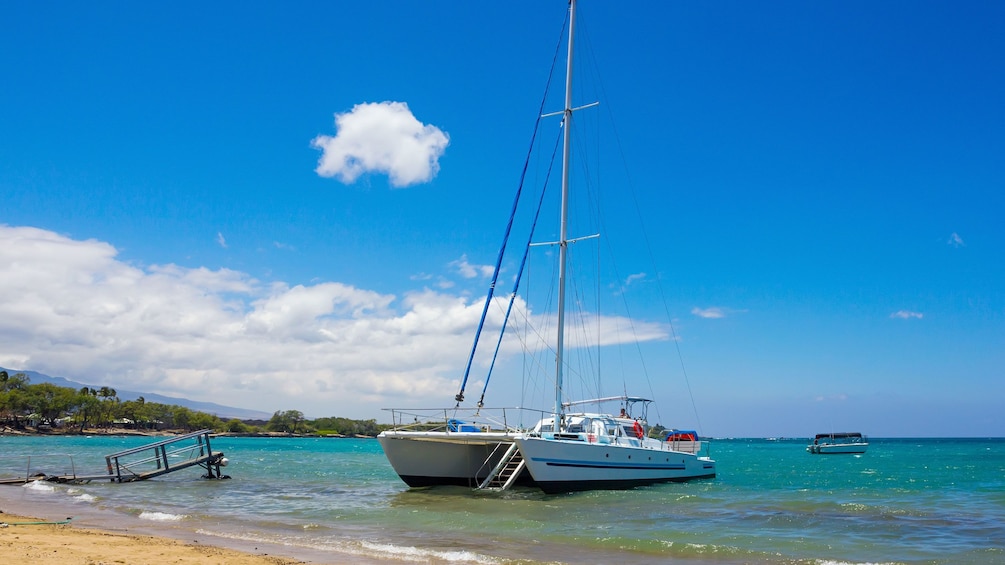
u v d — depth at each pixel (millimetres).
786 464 58375
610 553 12680
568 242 22719
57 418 140500
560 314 22078
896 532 15281
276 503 20453
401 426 22500
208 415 173000
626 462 22375
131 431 154500
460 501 20016
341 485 26938
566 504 19234
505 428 20844
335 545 13188
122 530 14812
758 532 15078
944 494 24906
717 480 29609
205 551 11641
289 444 125125
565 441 20078
